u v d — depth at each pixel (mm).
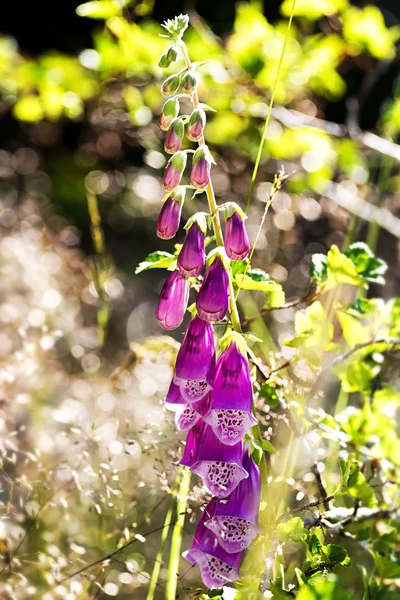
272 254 1901
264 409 1140
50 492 1289
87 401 1559
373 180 2078
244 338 1061
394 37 1697
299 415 1155
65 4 4070
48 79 1805
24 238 1994
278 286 1123
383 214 1806
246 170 2107
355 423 1212
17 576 1224
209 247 2326
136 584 1231
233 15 3398
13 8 4105
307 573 1067
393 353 1248
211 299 1030
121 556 1269
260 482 1066
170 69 1662
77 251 2123
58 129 3172
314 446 1180
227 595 1067
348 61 1876
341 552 1067
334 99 1931
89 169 3289
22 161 3209
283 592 1055
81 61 1726
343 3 1600
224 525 1057
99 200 3244
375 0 2971
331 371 1231
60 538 1310
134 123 1879
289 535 1066
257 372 1179
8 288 1854
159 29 1693
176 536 1141
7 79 1894
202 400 1064
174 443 1205
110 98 1888
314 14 1552
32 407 1540
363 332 1234
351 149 1788
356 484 1122
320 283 1198
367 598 1099
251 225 1984
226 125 1793
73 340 1916
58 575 1186
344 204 1854
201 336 1052
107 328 2018
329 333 1190
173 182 1041
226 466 1051
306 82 1731
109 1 1549
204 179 1034
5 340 1694
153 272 2949
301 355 1174
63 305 1919
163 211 1043
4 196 2779
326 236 2221
